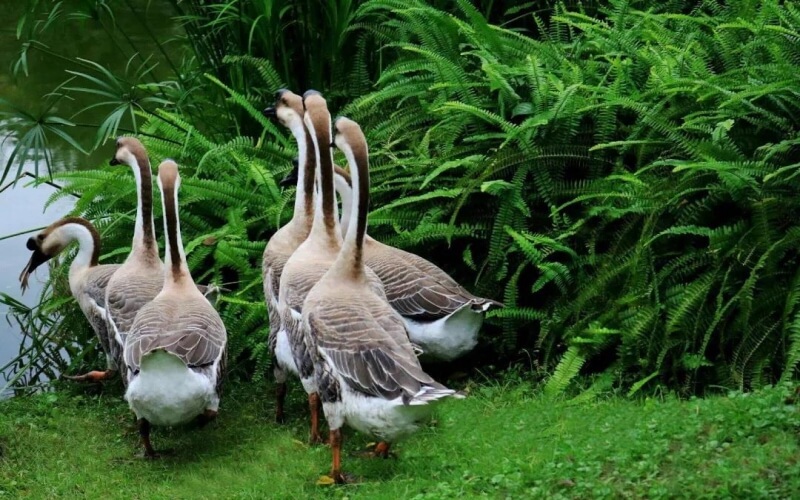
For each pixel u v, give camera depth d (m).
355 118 13.73
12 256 15.55
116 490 9.38
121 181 13.19
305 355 9.68
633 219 10.91
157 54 20.75
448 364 11.52
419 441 9.55
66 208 16.73
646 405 9.35
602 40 12.88
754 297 10.02
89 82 19.69
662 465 7.91
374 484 8.64
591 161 11.77
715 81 11.41
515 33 13.52
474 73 13.25
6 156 17.83
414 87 13.27
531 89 12.49
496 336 11.69
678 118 11.60
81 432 10.78
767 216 10.09
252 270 12.27
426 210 12.21
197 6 14.95
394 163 12.57
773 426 8.12
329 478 8.88
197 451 10.19
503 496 7.96
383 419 8.23
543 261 11.54
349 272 9.06
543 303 11.71
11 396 12.38
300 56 14.78
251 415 11.02
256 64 14.05
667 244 10.85
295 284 9.96
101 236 13.30
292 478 9.22
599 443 8.54
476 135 12.23
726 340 10.12
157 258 11.35
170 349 9.19
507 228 11.24
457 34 13.78
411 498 8.18
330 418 8.77
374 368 8.33
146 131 14.88
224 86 13.62
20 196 17.11
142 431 9.98
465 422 9.91
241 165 13.44
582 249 11.52
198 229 13.23
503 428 9.62
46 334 13.02
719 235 10.11
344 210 11.70
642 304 10.41
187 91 14.84
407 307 10.66
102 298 11.49
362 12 13.96
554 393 10.23
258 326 12.18
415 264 10.91
